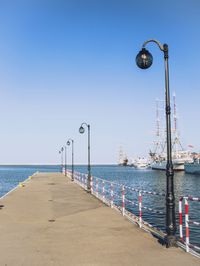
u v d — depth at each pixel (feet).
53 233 41.83
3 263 29.60
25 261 30.19
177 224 77.82
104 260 30.32
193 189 230.89
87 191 97.71
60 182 144.46
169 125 37.58
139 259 30.48
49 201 75.61
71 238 39.09
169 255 31.63
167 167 36.60
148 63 38.68
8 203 71.51
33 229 44.29
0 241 37.68
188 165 472.85
